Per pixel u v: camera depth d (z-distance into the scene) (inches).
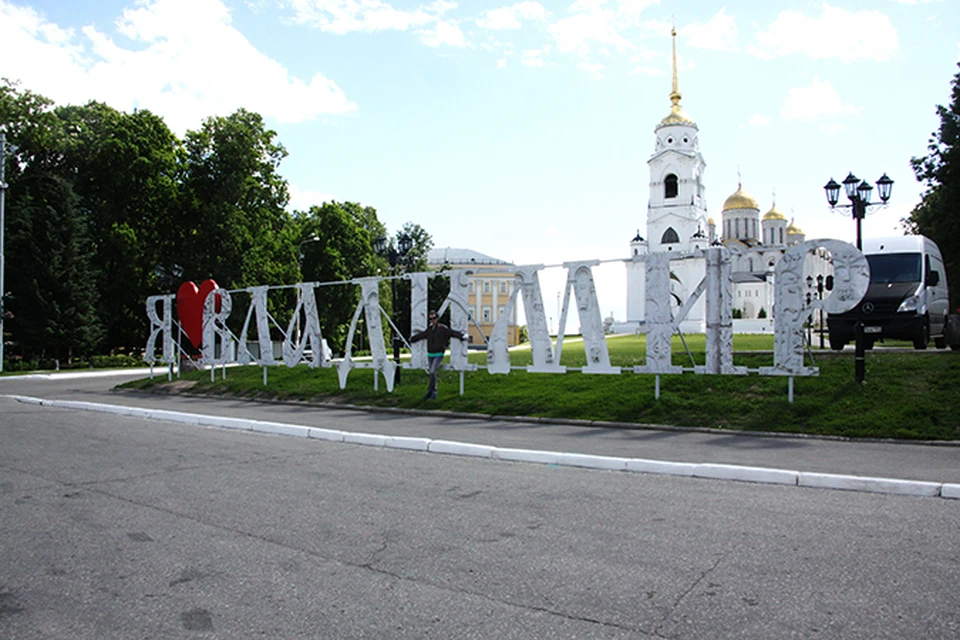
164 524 249.6
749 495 292.8
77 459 380.8
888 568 199.2
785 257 508.7
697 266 3142.2
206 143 1845.5
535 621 165.8
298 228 2301.9
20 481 322.3
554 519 254.4
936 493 288.7
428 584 190.2
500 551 217.8
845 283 491.8
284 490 302.8
